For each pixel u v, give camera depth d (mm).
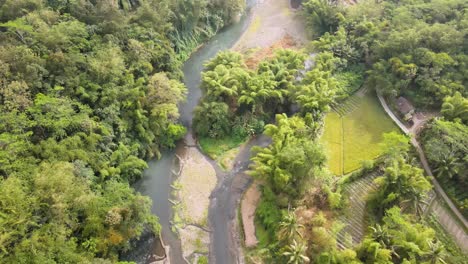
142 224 45312
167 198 52281
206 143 59719
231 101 62531
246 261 44906
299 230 43406
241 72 62125
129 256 45031
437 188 47094
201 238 47656
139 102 55844
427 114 57312
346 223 45281
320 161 46594
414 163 49250
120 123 53438
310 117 54625
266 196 48375
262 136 60719
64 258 36625
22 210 36594
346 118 59531
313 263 40750
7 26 53531
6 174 39969
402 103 58531
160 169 56219
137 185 53625
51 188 38844
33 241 35469
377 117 58969
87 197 40625
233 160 57281
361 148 54594
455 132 47688
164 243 47031
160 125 58031
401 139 46906
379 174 49938
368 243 39250
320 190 47750
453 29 60594
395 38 61812
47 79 50594
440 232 43312
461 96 53219
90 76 54500
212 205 51375
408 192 43594
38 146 43438
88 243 39625
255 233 47375
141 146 55562
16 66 48500
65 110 47844
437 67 57594
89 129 48344
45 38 53281
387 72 61500
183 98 62281
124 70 58500
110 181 47281
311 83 60281
